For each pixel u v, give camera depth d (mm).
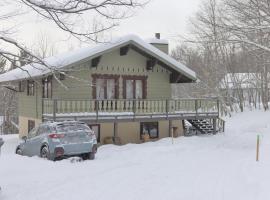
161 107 28188
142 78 28641
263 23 26109
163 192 9578
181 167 13656
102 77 27062
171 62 28078
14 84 32375
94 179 11398
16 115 53594
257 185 10023
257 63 40062
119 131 27469
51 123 16719
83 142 16609
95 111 25688
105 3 7871
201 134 29562
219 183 10523
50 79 25922
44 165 13805
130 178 11516
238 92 48812
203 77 49281
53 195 9484
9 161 14047
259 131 28297
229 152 18641
